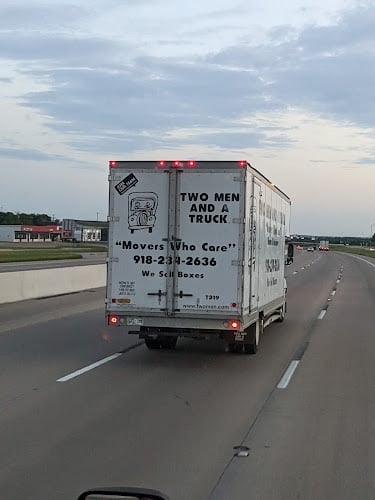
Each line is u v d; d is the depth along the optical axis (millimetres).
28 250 90500
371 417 8430
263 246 14086
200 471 6211
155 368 11766
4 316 19688
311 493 5664
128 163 12273
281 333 17062
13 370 11383
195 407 8844
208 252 12031
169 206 12148
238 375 11242
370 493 5680
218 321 11992
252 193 12555
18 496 5500
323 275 49781
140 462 6453
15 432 7492
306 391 10008
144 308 12211
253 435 7508
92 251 92000
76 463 6398
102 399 9234
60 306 22953
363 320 20344
